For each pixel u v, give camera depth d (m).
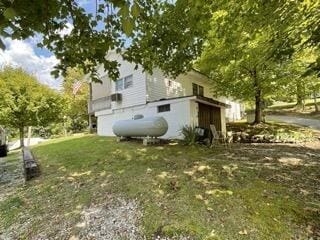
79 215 4.42
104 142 12.72
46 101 18.23
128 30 1.65
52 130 27.66
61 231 3.97
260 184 5.19
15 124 17.47
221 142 11.47
